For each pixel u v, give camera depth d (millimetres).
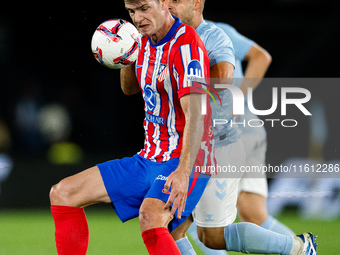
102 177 12117
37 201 31484
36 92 45406
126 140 44312
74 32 46062
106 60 12820
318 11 46125
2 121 44125
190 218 13945
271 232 14688
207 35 14859
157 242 11094
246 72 17453
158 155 12195
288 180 31578
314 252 15023
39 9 46188
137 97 44406
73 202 11906
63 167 35312
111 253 17953
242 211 16969
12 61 46062
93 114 44531
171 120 12164
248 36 46344
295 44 46094
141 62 12445
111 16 45438
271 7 46188
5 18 46406
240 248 14672
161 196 11453
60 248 12070
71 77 45562
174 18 12258
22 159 41219
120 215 12297
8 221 25219
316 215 26484
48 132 43938
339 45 45750
